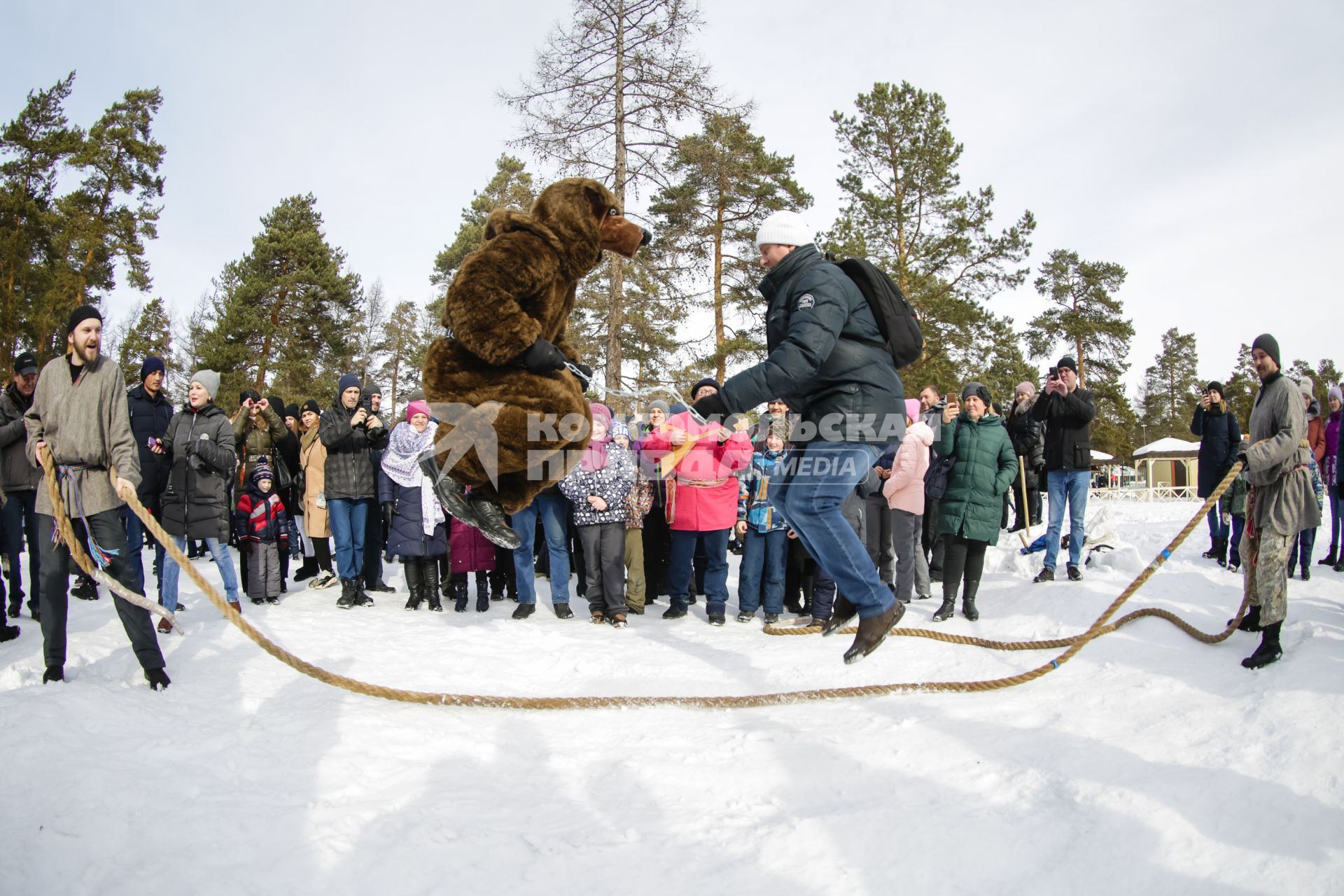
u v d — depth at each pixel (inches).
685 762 146.3
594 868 108.0
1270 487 190.4
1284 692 156.9
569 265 144.6
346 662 217.9
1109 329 1686.8
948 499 274.4
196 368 1462.8
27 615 276.1
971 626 266.1
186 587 334.6
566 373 146.6
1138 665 196.7
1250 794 122.9
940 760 143.8
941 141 1096.8
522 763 147.9
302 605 311.4
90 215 1207.6
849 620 181.0
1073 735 153.5
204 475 279.0
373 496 315.3
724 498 292.0
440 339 144.9
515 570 324.8
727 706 179.6
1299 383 278.4
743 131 703.7
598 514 285.4
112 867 106.7
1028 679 189.5
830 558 170.7
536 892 102.3
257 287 1307.8
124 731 156.3
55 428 180.7
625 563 316.2
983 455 270.7
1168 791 125.1
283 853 110.2
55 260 1115.3
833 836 116.0
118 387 185.3
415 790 133.9
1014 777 135.4
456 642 251.0
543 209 146.3
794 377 148.5
